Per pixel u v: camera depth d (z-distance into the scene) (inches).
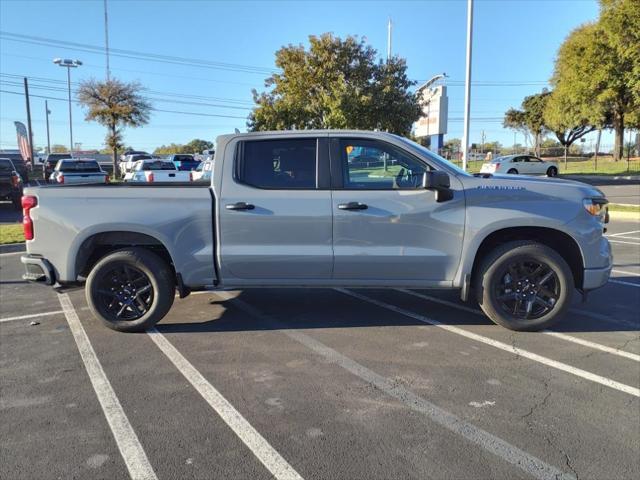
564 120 1589.6
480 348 188.7
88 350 191.8
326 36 1213.1
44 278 206.2
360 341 197.3
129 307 208.8
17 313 240.1
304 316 229.3
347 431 133.1
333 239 197.8
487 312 203.3
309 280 203.2
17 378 167.6
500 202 195.5
